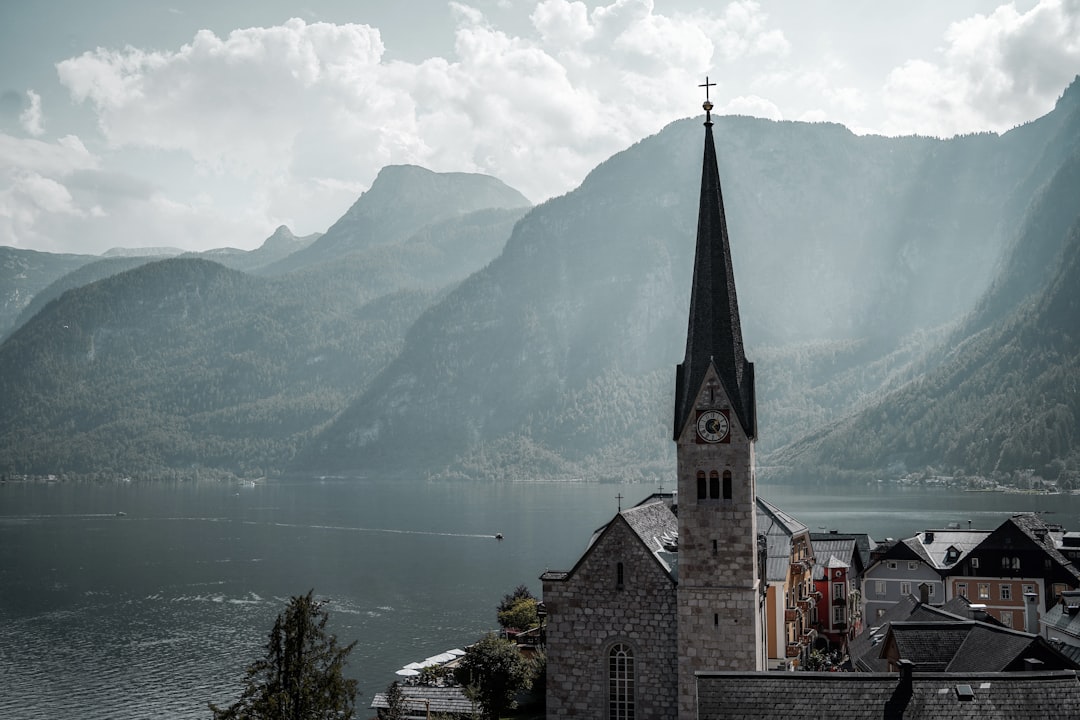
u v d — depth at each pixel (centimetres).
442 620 19900
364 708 13750
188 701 14362
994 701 6362
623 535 8694
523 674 10869
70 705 14188
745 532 8369
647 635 8606
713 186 8712
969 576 14788
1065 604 10762
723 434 8438
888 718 6391
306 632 6862
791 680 6719
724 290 8594
